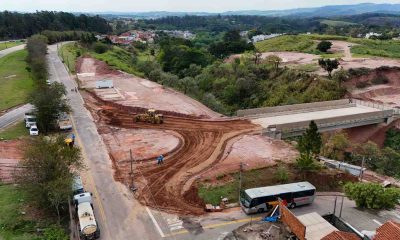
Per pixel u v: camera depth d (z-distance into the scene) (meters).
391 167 54.81
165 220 33.78
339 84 86.06
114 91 80.94
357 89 86.69
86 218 30.72
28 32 195.50
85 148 49.59
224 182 40.56
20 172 36.34
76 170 42.03
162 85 89.88
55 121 56.62
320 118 64.62
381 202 36.62
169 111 66.12
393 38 178.25
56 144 36.00
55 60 120.75
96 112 66.44
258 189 36.12
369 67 93.56
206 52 159.62
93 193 38.03
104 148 49.72
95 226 30.06
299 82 93.25
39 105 54.69
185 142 52.53
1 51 131.62
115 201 36.69
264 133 56.44
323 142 60.19
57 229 31.05
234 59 128.88
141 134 55.50
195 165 44.88
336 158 56.72
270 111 69.00
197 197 37.56
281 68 105.19
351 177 43.72
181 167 44.28
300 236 29.41
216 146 51.22
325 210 36.69
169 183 40.34
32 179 32.84
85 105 70.62
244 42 168.50
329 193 40.66
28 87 82.06
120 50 160.88
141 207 35.78
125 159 46.12
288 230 31.80
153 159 46.34
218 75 116.50
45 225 31.67
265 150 49.91
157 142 52.12
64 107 56.44
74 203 33.84
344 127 65.81
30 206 34.31
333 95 84.00
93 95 77.75
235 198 37.97
